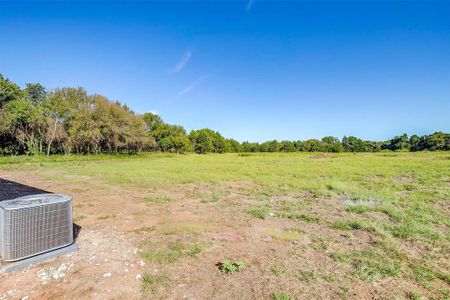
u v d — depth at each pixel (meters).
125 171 16.39
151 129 66.62
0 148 31.80
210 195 9.12
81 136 36.59
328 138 93.75
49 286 3.04
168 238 4.77
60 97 36.78
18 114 28.69
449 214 6.69
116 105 44.47
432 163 23.03
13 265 3.29
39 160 25.53
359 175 15.13
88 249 4.05
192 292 3.02
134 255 3.97
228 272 3.51
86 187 10.32
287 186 11.38
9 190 9.30
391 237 4.94
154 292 3.00
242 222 5.93
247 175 15.18
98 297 2.87
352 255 4.15
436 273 3.60
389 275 3.53
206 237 4.89
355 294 3.05
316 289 3.13
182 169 18.31
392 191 9.96
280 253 4.20
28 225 3.44
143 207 7.17
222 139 85.25
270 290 3.09
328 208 7.41
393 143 86.50
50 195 4.05
